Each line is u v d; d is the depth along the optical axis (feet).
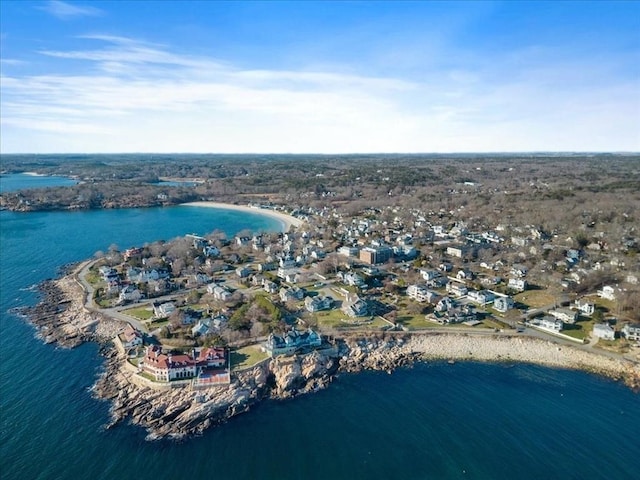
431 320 597.93
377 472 348.18
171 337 536.01
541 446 375.66
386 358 516.32
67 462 350.64
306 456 363.97
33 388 444.55
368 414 418.92
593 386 463.83
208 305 646.74
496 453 367.86
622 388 459.32
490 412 420.77
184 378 451.94
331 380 475.31
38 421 395.55
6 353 512.63
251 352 498.28
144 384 446.19
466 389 459.32
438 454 367.45
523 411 422.00
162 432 387.14
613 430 394.73
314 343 522.06
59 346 532.32
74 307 646.74
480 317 611.06
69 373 472.44
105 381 457.27
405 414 418.31
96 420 399.44
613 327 568.41
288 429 396.98
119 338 539.29
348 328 570.05
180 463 354.13
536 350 530.68
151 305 649.20
